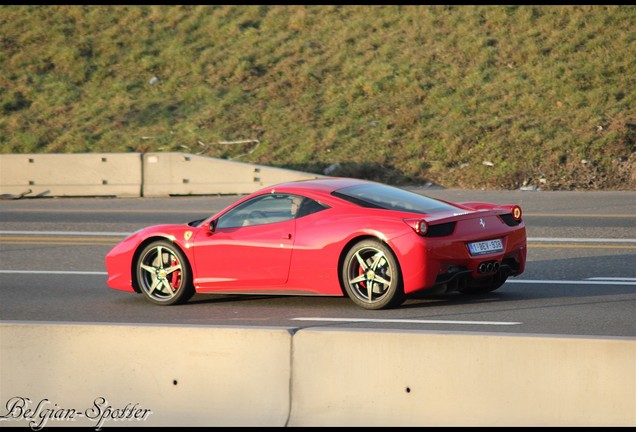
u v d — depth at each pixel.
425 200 35.50
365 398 21.27
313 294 34.72
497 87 98.81
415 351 21.06
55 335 23.12
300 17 121.69
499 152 85.94
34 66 117.50
